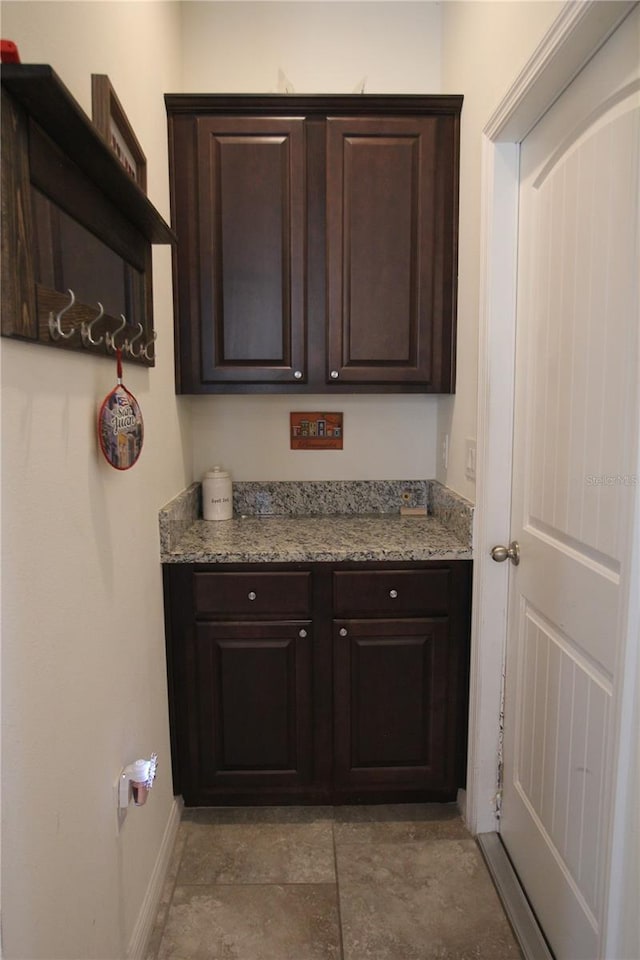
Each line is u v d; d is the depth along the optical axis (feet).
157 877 4.98
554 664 4.43
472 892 5.10
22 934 2.63
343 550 5.71
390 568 5.78
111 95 3.93
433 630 5.86
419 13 6.93
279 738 5.97
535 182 4.66
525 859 5.03
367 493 7.43
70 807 3.19
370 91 7.00
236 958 4.50
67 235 3.08
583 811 3.96
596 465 3.72
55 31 3.16
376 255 6.17
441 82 6.92
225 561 5.66
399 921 4.81
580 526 3.95
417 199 6.10
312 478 7.42
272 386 6.35
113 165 3.18
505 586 5.44
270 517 7.27
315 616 5.82
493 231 5.03
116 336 3.82
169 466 5.90
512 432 5.24
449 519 6.48
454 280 6.22
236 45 6.91
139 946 4.39
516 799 5.26
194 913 4.89
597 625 3.74
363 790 6.09
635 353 3.16
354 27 6.93
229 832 5.80
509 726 5.44
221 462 7.36
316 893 5.08
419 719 5.98
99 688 3.69
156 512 5.35
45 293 2.78
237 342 6.24
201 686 5.87
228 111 5.95
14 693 2.59
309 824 5.92
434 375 6.37
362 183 6.07
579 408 3.95
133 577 4.50
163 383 5.63
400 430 7.41
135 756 4.50
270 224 6.10
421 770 6.04
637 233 3.14
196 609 5.74
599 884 3.72
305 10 6.90
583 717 3.96
